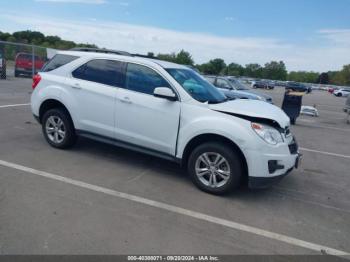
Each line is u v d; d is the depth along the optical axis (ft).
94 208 12.64
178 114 15.26
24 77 70.85
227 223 12.52
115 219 11.95
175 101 15.40
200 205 13.83
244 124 14.03
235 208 13.89
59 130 19.07
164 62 17.51
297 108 41.01
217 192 14.82
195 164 15.15
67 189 14.10
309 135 34.30
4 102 35.24
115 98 16.79
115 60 17.35
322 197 16.25
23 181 14.46
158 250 10.33
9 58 72.43
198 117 14.85
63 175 15.58
